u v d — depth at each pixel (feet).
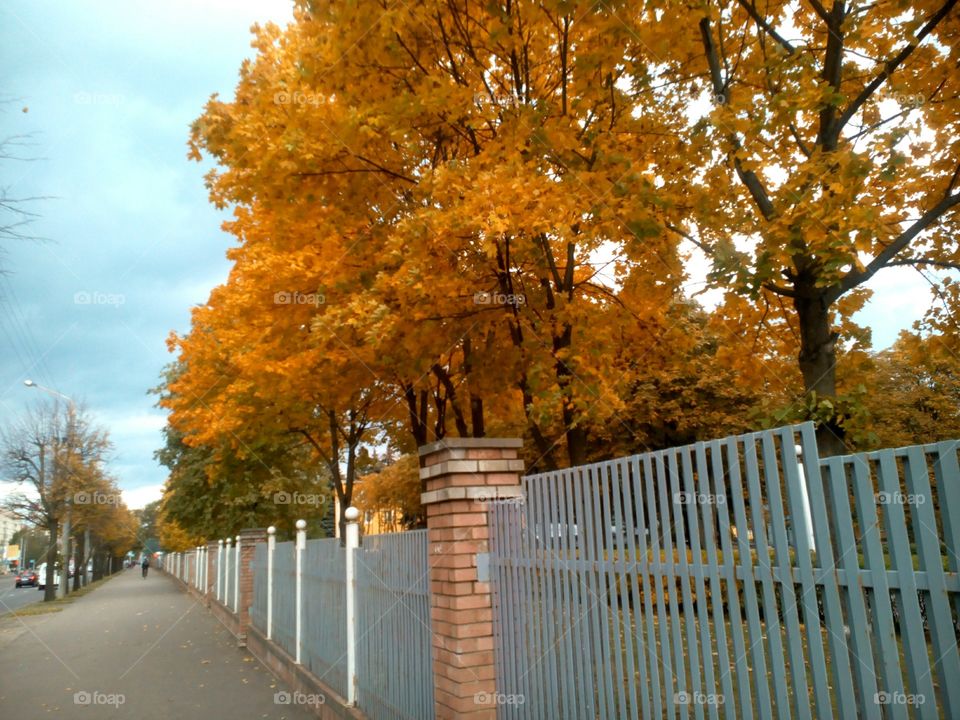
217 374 46.78
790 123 25.73
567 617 12.84
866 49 25.98
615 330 29.50
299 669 28.22
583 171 24.48
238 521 88.38
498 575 15.49
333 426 48.67
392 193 28.76
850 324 28.45
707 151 25.81
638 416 55.52
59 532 120.26
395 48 25.32
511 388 34.88
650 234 22.85
